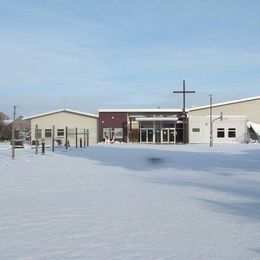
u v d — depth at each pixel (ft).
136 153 109.60
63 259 19.27
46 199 35.58
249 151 119.85
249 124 205.46
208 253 20.06
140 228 25.04
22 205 32.71
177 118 210.18
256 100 213.66
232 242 21.98
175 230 24.54
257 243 21.76
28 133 256.93
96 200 34.94
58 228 25.08
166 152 114.42
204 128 205.77
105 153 110.63
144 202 33.88
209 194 38.06
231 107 214.69
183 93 213.25
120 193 38.91
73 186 43.96
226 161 80.12
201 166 68.95
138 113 214.28
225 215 28.76
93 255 19.84
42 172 59.62
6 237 23.12
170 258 19.31
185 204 32.91
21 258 19.44
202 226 25.53
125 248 20.94
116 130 213.46
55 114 212.02
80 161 81.87
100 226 25.55
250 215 28.76
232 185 44.47
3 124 271.90
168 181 48.39
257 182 47.01
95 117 212.23
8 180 49.67
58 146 168.96
